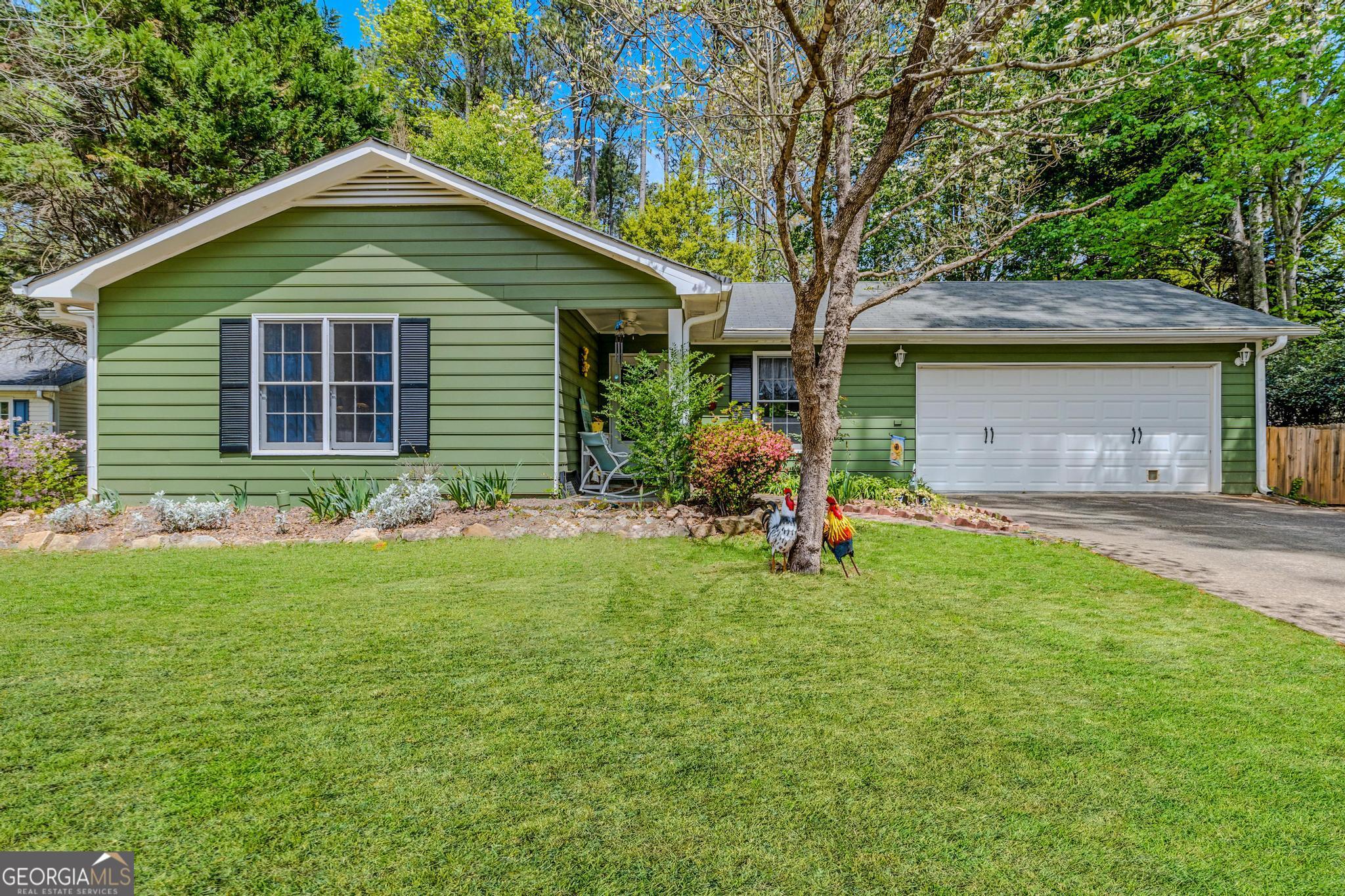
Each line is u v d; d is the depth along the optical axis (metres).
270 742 2.47
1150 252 17.33
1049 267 18.08
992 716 2.71
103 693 2.91
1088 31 4.97
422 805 2.07
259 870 1.77
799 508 5.24
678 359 7.69
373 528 6.66
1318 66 12.64
